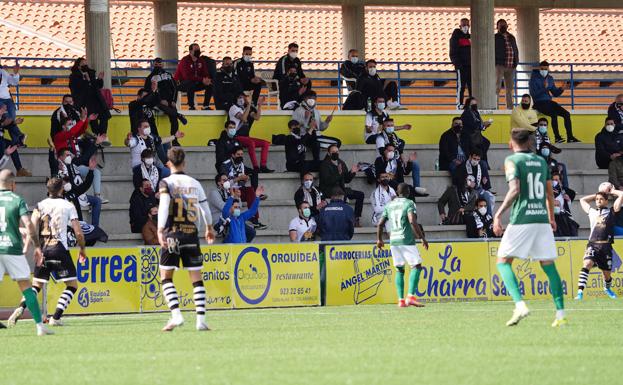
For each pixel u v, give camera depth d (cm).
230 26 8275
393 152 5412
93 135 5309
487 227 5212
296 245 4197
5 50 7388
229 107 5756
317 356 2123
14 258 2853
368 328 2811
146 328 3034
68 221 3344
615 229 5175
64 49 7525
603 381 1750
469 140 5669
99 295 3956
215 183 5388
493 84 6244
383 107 5841
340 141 5719
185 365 2023
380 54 8231
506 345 2278
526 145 2647
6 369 2048
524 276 4409
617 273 4531
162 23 6556
